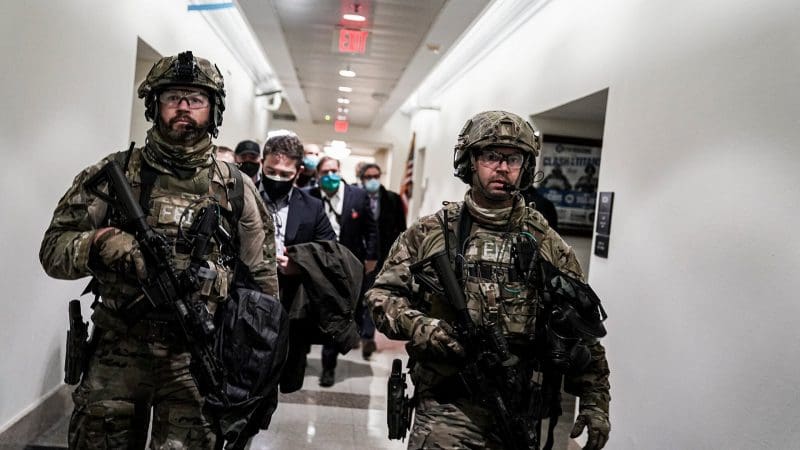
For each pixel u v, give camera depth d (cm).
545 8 473
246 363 194
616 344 313
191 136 188
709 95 250
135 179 188
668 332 266
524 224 195
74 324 187
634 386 291
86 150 333
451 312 189
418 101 1021
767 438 202
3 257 262
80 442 182
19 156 266
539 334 184
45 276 305
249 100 925
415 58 650
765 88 217
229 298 199
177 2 480
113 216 186
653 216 287
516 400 176
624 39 333
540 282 186
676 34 280
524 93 511
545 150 492
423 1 461
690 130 261
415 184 1168
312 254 296
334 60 706
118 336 184
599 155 496
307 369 500
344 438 352
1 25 240
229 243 196
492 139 184
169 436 190
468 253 189
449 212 198
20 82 259
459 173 200
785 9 210
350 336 300
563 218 495
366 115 1237
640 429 282
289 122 1495
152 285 177
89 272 177
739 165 228
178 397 190
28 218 279
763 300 209
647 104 302
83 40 318
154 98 188
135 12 389
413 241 198
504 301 184
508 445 175
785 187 203
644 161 300
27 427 293
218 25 640
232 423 192
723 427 224
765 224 211
